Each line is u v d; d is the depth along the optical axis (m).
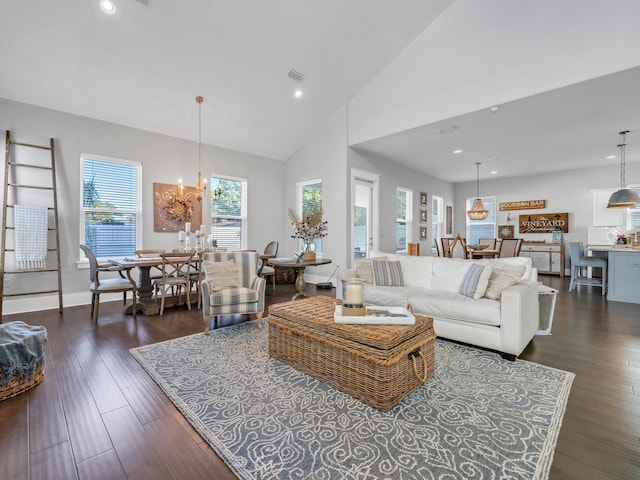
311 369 2.23
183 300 4.45
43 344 2.20
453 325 2.80
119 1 3.12
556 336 3.09
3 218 3.71
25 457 1.44
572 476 1.31
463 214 9.40
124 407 1.86
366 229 6.35
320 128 6.04
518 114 4.10
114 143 4.66
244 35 3.74
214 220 5.81
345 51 4.38
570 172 7.63
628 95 3.54
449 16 4.16
